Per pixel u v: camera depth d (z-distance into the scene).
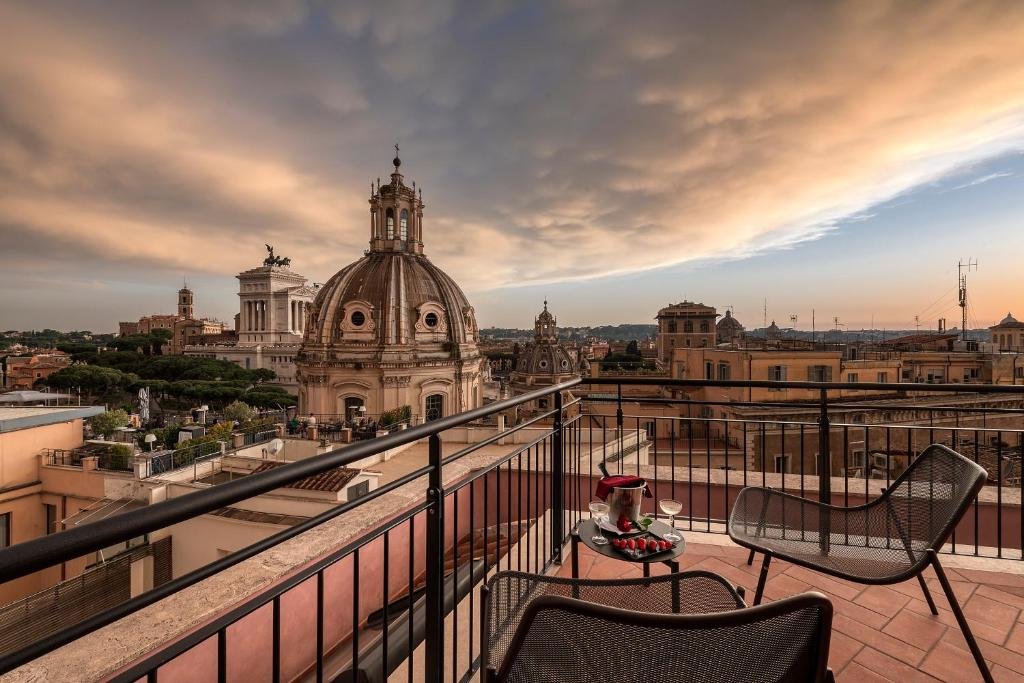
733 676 1.36
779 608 1.33
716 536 4.59
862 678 2.76
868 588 3.69
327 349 35.06
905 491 3.11
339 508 1.76
